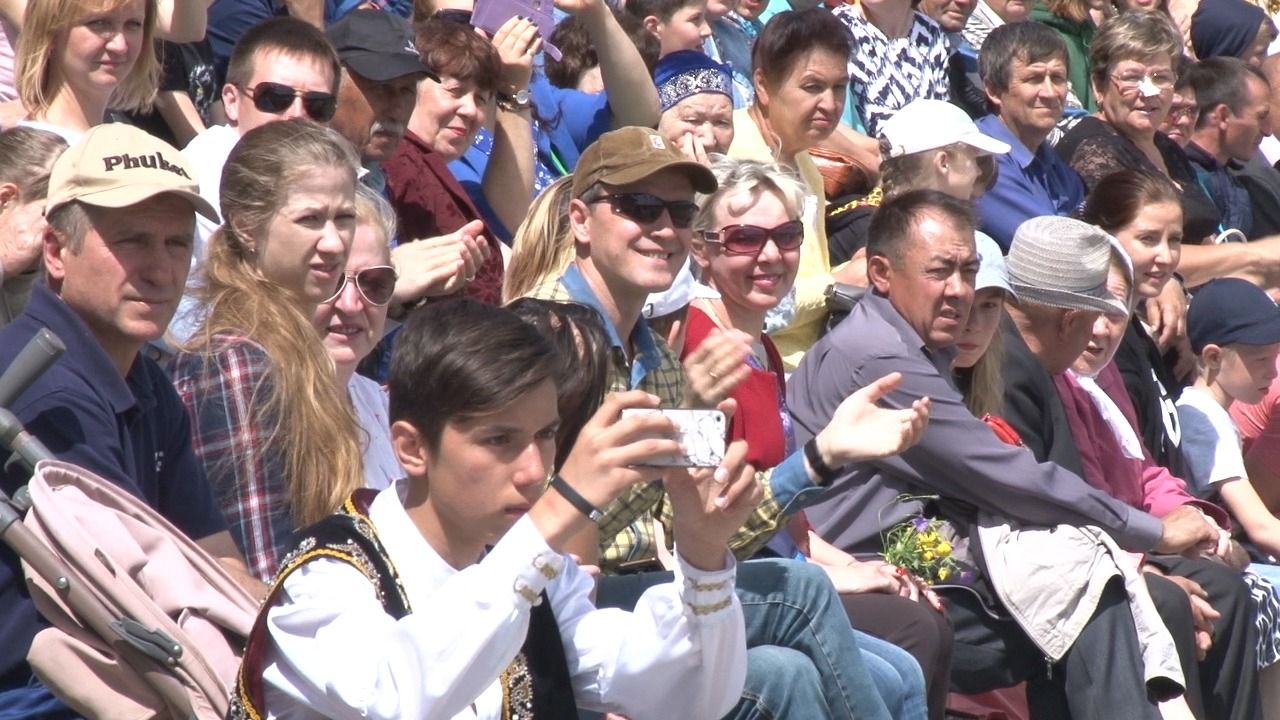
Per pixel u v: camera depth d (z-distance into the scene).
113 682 13.65
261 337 16.64
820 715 17.02
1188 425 29.98
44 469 13.83
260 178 17.36
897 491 22.75
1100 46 37.38
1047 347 25.58
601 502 11.83
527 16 27.34
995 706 22.83
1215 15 45.94
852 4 37.94
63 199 15.20
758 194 22.23
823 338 23.53
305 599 12.11
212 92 26.52
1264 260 35.19
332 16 30.28
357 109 23.44
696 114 28.62
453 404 12.06
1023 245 25.61
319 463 16.48
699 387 16.58
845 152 32.78
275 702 12.24
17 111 21.94
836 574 20.88
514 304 16.36
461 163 26.89
